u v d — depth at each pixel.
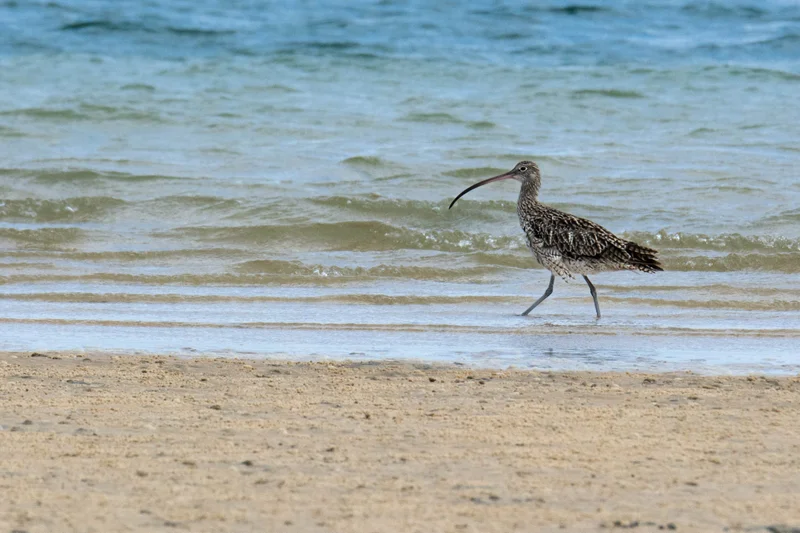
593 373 10.43
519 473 6.84
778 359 11.44
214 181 23.33
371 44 39.78
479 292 15.99
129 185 23.16
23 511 6.01
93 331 12.70
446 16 44.09
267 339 12.36
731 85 34.56
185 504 6.16
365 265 17.52
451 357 11.41
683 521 5.96
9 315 13.63
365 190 23.06
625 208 21.55
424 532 5.76
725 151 26.53
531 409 8.70
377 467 6.95
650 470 6.93
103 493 6.36
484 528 5.82
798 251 18.62
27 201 21.36
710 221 20.47
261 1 45.81
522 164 16.16
